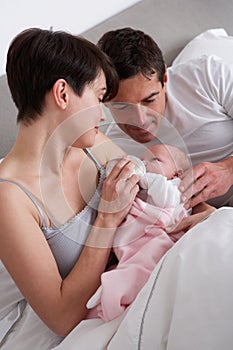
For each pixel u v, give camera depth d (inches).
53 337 47.4
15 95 45.3
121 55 53.5
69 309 44.1
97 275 45.4
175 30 83.6
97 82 45.5
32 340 47.5
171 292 41.0
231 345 37.0
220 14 86.1
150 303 40.9
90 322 44.3
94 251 45.7
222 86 62.2
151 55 54.2
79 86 44.1
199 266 40.6
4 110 71.6
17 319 50.9
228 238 42.7
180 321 38.6
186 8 86.0
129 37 55.0
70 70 43.5
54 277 44.4
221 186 56.9
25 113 45.3
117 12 84.4
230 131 63.7
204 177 55.7
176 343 38.2
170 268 41.9
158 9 85.0
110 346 40.9
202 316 38.2
